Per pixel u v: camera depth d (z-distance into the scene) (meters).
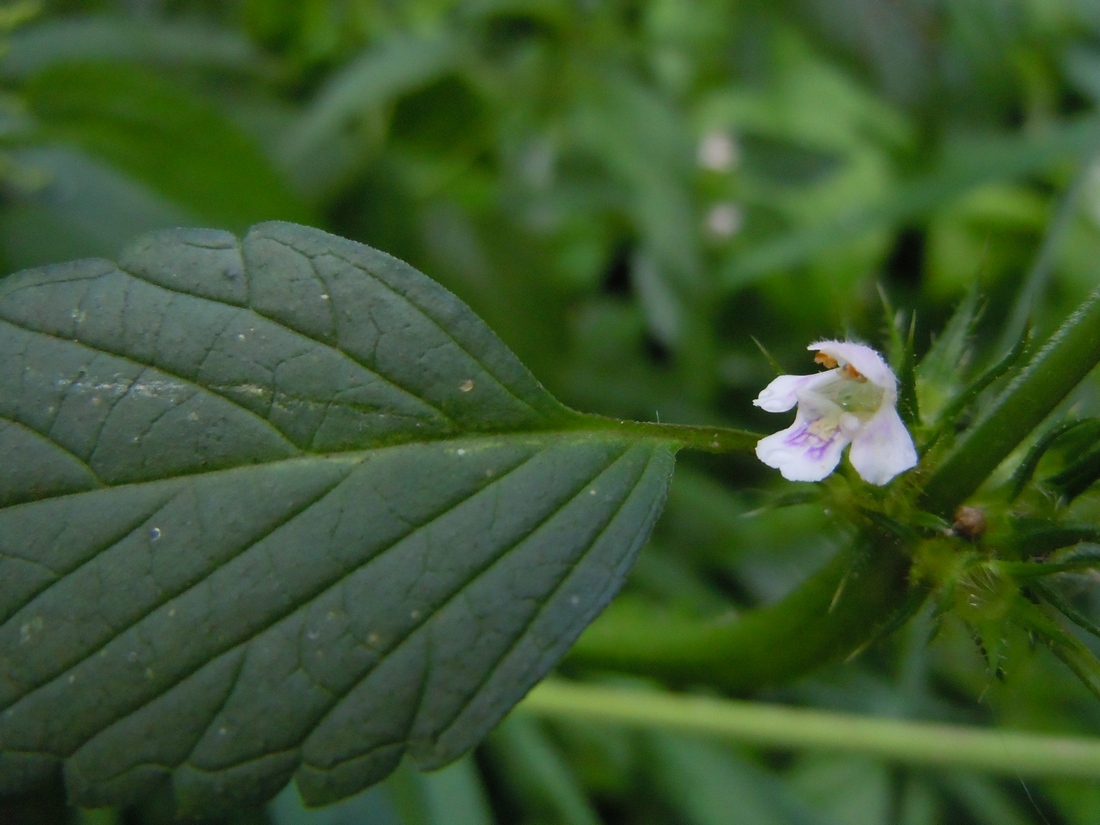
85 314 0.13
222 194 0.21
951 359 0.14
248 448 0.13
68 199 0.22
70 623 0.13
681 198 0.27
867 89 0.30
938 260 0.29
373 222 0.26
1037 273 0.19
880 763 0.22
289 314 0.13
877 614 0.14
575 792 0.19
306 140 0.24
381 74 0.25
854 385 0.13
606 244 0.30
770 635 0.15
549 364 0.26
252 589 0.13
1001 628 0.13
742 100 0.31
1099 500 0.14
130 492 0.13
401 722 0.12
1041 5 0.30
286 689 0.12
